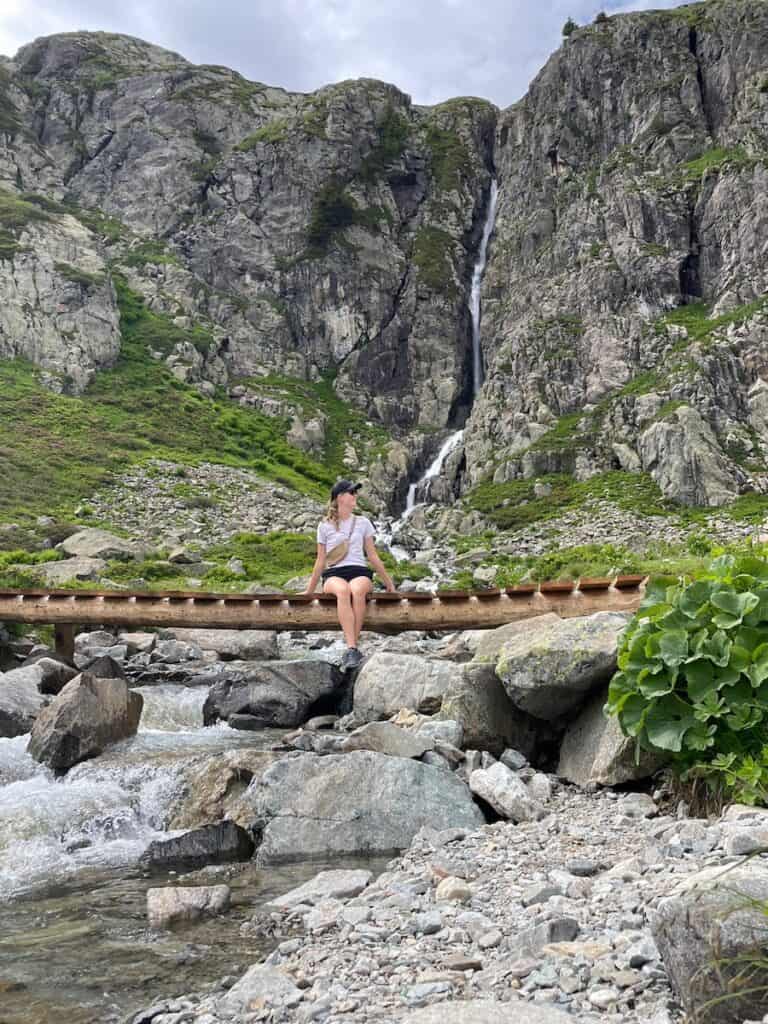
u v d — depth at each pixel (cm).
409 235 10806
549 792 788
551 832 678
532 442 7462
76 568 3844
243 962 506
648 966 388
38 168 11331
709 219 7988
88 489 6050
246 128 11919
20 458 6284
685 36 9444
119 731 1159
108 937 563
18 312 8219
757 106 8262
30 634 2136
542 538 5700
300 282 10269
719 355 6756
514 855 629
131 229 11031
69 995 474
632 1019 348
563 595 1210
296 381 9694
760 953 329
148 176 11356
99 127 12012
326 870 693
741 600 639
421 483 8394
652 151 8838
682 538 5166
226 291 10438
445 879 575
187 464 7056
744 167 7838
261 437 8231
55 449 6631
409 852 697
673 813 684
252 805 808
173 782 923
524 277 9462
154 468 6750
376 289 10194
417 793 776
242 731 1268
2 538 4638
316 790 784
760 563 667
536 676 827
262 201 10881
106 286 8994
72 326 8481
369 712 1161
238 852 771
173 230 10956
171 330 9381
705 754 643
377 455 8438
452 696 955
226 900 611
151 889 627
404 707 1118
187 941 546
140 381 8538
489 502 6750
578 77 9906
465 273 10506
